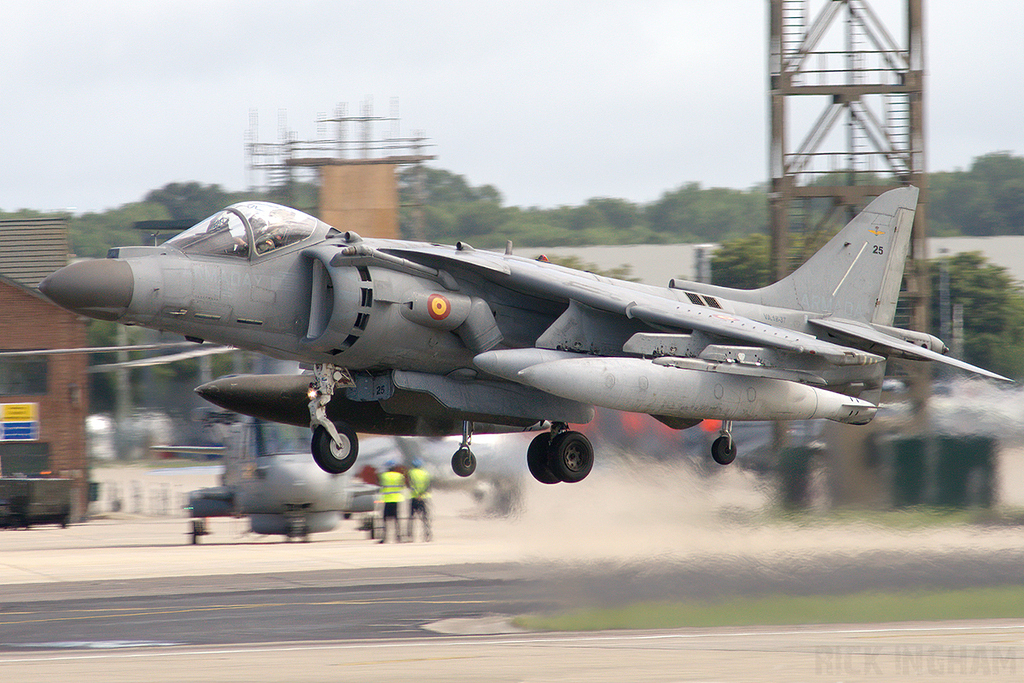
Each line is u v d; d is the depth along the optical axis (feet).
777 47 279.90
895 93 277.44
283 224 146.20
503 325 157.58
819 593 152.97
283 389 160.35
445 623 135.13
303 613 143.43
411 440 276.62
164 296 135.64
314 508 236.84
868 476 218.38
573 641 118.01
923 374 226.58
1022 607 145.48
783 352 157.48
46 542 249.34
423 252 148.97
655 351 152.35
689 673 94.32
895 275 187.11
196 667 100.68
